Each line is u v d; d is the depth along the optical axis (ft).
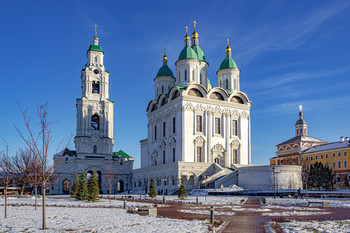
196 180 266.98
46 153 71.51
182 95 282.56
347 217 86.33
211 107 295.07
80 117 352.28
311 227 67.72
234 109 307.17
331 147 343.26
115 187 351.25
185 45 319.68
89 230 64.69
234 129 306.96
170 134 297.94
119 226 70.08
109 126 362.94
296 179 239.30
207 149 286.87
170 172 272.92
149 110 346.33
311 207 118.73
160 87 343.67
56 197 235.61
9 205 133.59
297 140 392.47
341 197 173.68
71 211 106.32
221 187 234.38
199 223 73.41
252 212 100.27
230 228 68.33
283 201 148.15
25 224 72.84
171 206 127.85
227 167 289.53
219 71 333.01
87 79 360.69
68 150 348.38
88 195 167.22
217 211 103.71
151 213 92.53
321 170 290.97
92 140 349.41
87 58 374.63
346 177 316.60
